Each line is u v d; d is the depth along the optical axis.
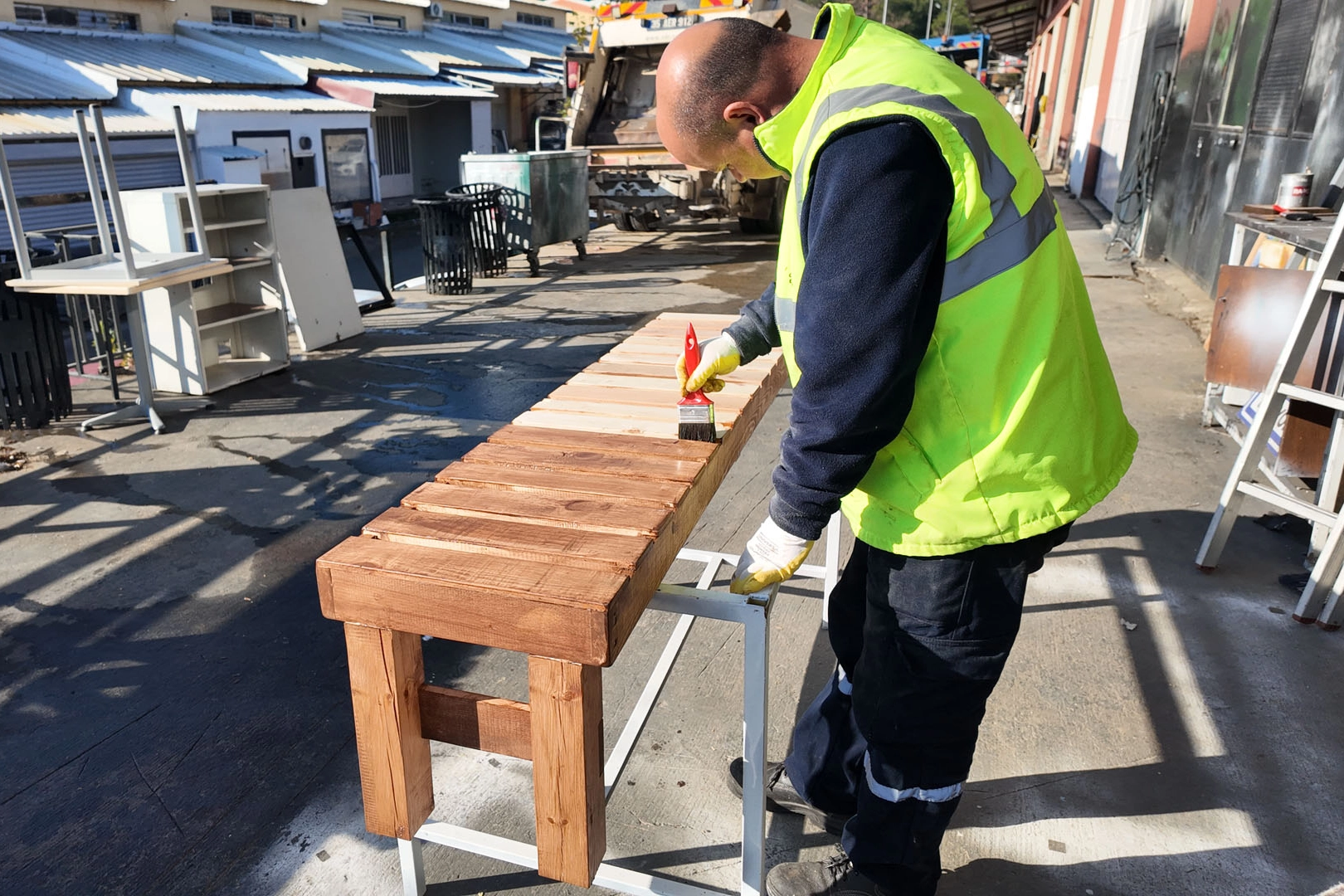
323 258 6.96
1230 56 7.48
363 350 6.78
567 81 11.18
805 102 1.37
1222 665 2.77
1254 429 3.15
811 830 2.15
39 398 4.94
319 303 6.84
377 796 1.58
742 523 3.86
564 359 6.52
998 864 2.05
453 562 1.36
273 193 6.48
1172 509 3.84
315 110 15.88
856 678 1.67
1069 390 1.42
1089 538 3.61
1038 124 27.50
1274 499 3.12
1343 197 4.72
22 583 3.35
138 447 4.75
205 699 2.67
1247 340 3.75
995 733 2.48
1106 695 2.63
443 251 8.75
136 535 3.73
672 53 1.44
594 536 1.42
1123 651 2.84
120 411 5.09
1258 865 2.03
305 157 16.03
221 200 5.86
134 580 3.37
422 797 1.61
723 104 1.41
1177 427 4.81
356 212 16.62
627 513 1.49
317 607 3.18
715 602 1.55
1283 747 2.41
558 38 30.16
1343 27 5.20
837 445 1.31
